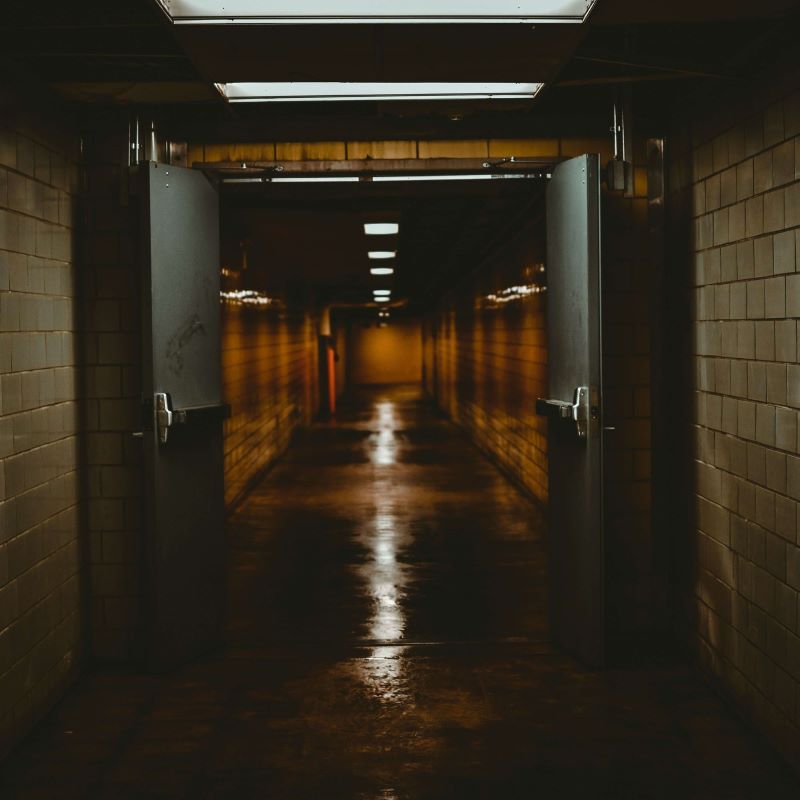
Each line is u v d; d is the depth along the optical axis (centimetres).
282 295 1260
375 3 251
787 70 292
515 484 954
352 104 389
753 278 323
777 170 301
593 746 322
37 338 348
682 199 400
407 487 954
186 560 404
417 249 970
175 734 336
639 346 429
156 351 373
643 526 432
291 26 265
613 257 425
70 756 318
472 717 350
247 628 468
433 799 285
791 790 288
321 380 1955
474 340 1363
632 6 253
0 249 312
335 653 426
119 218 404
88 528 409
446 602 517
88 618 408
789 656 298
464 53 290
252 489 948
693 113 384
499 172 420
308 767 309
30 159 343
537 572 586
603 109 420
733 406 345
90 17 276
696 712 351
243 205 611
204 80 318
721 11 258
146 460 377
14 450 322
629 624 433
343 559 629
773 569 310
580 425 385
